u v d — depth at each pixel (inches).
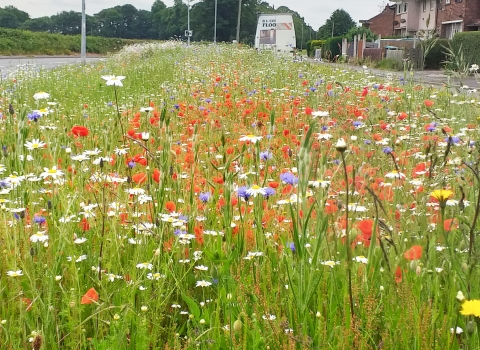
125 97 472.7
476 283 100.5
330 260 108.7
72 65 994.1
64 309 104.0
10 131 229.3
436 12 2154.3
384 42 1744.6
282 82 543.2
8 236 118.9
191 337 96.6
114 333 93.4
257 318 95.2
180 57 1002.1
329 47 1978.3
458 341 97.2
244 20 4160.9
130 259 131.0
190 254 132.4
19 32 2193.7
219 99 432.1
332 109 272.1
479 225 125.0
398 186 149.2
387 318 97.3
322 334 91.7
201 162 210.8
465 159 177.6
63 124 287.4
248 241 131.6
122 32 6067.9
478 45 1130.7
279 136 272.8
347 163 169.0
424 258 115.7
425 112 327.6
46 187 173.9
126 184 168.7
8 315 101.8
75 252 116.9
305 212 100.9
